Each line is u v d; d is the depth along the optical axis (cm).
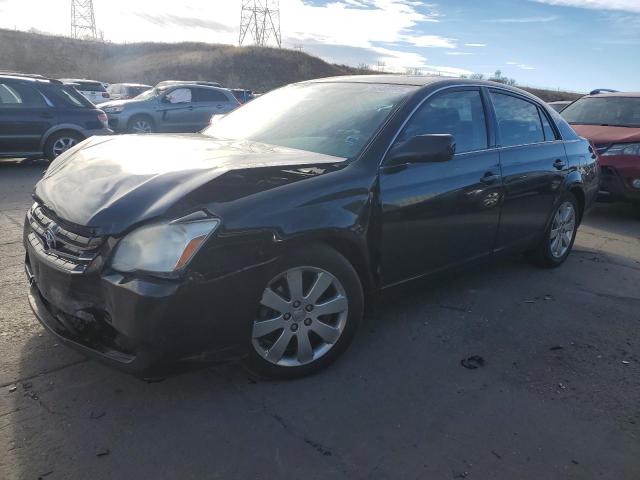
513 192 432
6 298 396
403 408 288
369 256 327
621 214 824
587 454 260
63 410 271
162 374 259
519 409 293
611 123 823
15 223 606
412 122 358
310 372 310
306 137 362
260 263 270
